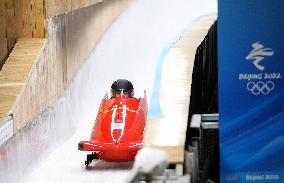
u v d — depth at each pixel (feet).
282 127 38.27
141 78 152.56
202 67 69.62
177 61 58.39
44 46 107.76
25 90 92.63
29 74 95.96
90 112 134.10
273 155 38.63
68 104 123.54
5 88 91.25
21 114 89.40
